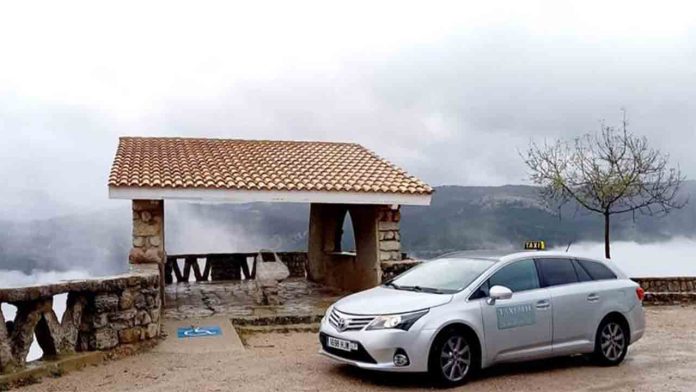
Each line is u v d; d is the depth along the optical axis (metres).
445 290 7.92
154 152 16.89
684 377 7.95
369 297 8.11
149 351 9.44
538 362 8.85
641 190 20.02
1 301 7.14
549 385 7.49
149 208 13.41
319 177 15.11
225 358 9.02
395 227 14.95
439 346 7.27
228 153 17.45
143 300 9.58
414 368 7.17
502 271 8.12
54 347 8.05
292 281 21.39
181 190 13.41
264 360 8.90
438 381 7.29
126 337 9.13
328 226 20.12
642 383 7.62
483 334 7.59
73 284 8.27
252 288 18.95
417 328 7.22
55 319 8.10
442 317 7.34
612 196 19.70
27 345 7.59
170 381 7.63
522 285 8.15
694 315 14.45
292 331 11.95
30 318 7.66
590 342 8.48
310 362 8.76
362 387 7.33
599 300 8.62
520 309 7.92
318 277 20.88
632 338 8.88
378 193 14.54
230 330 11.33
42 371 7.61
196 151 17.45
